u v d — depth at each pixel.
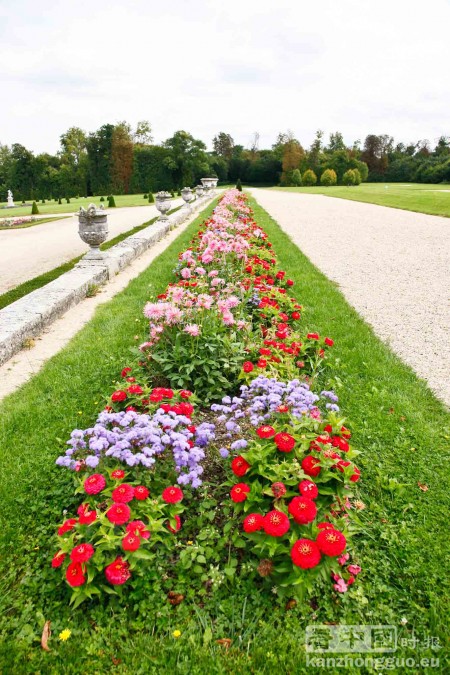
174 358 3.81
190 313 4.04
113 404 3.36
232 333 4.11
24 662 1.86
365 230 14.52
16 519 2.59
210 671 1.81
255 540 2.17
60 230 19.17
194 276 6.22
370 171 75.62
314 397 3.02
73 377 4.16
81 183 65.50
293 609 2.08
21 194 65.06
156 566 2.24
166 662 1.85
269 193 39.66
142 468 2.61
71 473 2.91
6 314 5.34
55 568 2.27
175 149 63.62
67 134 75.06
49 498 2.76
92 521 2.15
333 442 2.59
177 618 2.04
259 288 5.65
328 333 5.23
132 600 2.12
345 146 86.69
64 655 1.88
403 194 31.14
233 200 16.97
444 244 11.71
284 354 4.05
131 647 1.92
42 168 64.31
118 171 63.47
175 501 2.31
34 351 4.90
